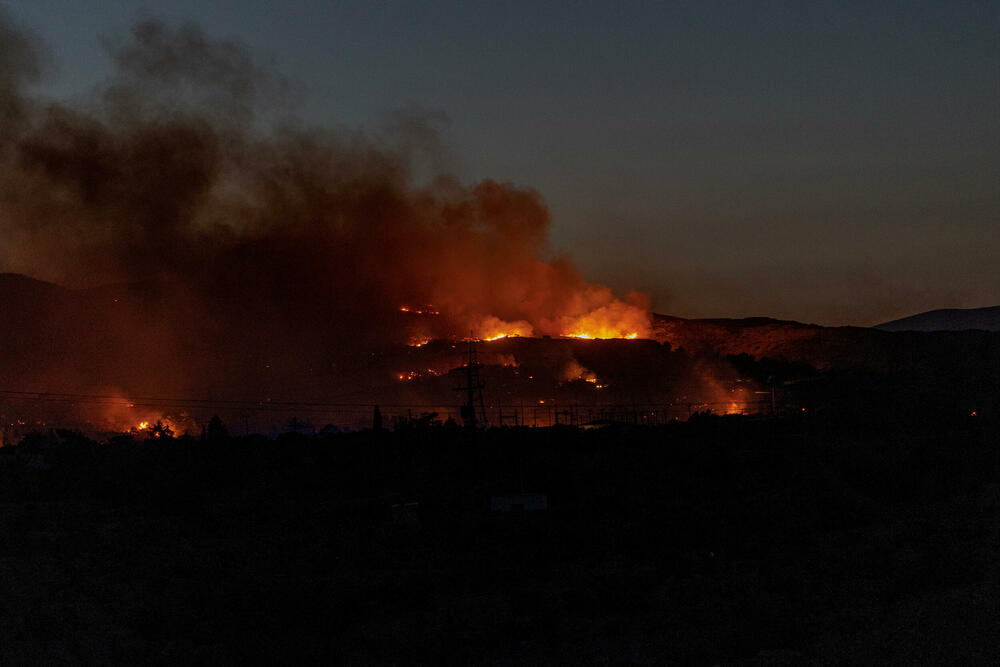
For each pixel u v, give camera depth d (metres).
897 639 31.52
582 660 33.44
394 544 54.12
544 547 51.28
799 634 33.47
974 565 40.44
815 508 60.59
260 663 32.84
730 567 46.94
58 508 63.12
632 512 59.88
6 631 33.56
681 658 32.31
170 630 36.25
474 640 36.09
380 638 36.53
